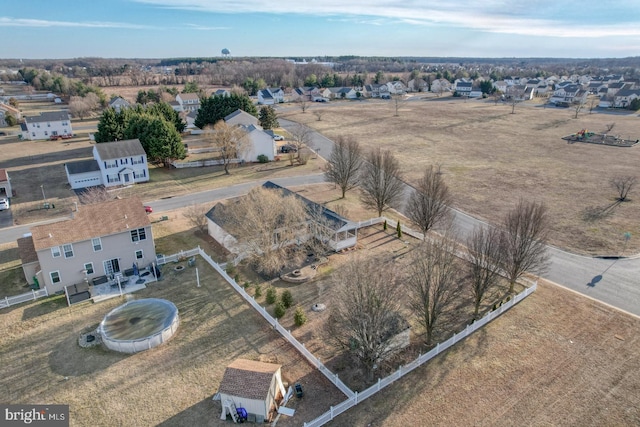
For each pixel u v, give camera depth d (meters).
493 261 36.12
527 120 135.00
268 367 28.09
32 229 39.59
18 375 29.70
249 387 26.09
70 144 102.06
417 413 26.58
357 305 28.81
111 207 43.75
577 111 141.00
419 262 33.66
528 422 25.95
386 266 38.03
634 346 32.56
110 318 35.44
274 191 53.31
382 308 29.19
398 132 115.81
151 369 30.28
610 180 72.94
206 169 81.69
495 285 41.25
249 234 42.56
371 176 56.44
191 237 51.66
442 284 31.38
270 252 42.88
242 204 45.38
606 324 35.25
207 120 108.75
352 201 64.56
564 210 59.81
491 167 81.62
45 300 38.62
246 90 195.62
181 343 33.03
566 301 38.56
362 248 49.03
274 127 112.88
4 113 127.31
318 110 157.12
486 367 30.48
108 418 26.22
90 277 41.81
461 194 66.81
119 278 41.62
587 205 61.66
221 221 48.19
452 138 108.25
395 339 30.73
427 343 33.00
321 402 27.52
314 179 75.25
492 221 56.16
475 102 183.88
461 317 36.66
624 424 25.83
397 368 30.66
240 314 36.72
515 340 33.34
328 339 33.28
